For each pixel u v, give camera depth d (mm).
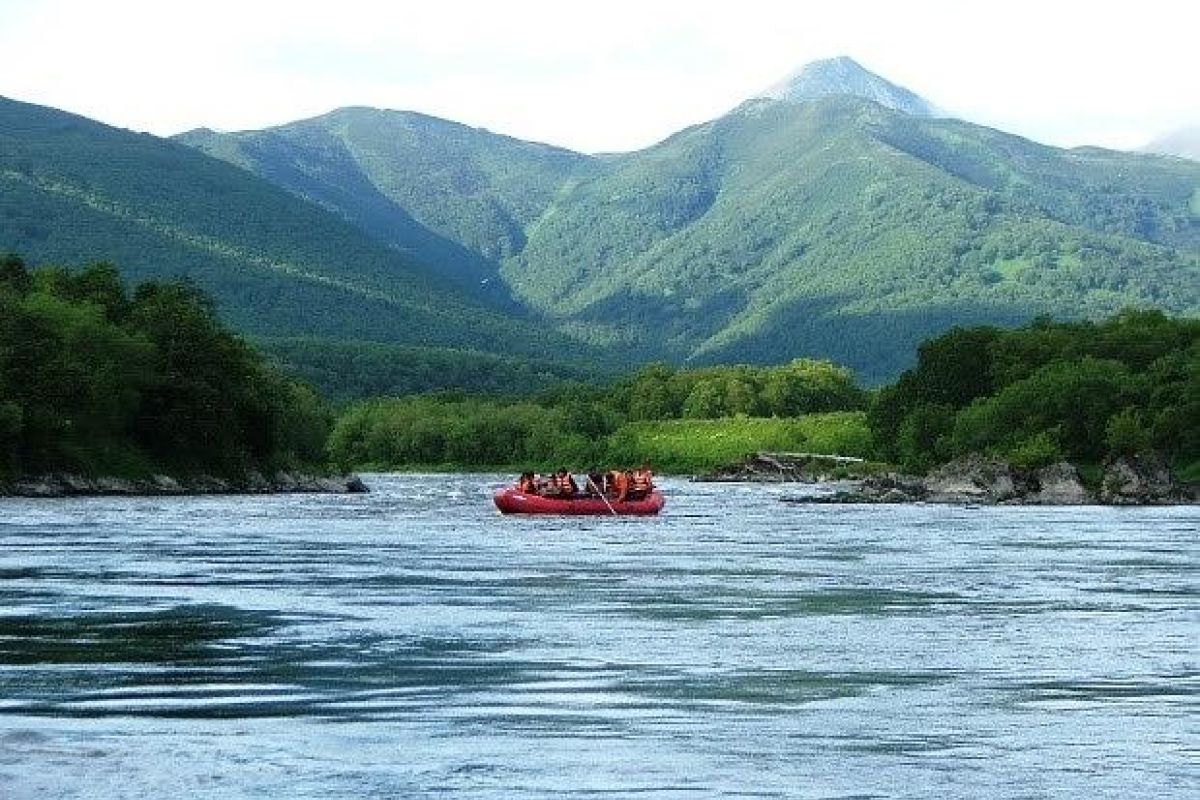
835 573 67375
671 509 148375
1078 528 112875
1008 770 27172
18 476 158250
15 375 161375
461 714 32062
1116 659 40531
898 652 41531
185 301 195250
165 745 28656
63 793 24938
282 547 82000
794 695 34719
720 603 54000
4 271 195875
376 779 26141
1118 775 26844
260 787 25484
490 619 48344
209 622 46938
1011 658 40625
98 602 52438
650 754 28266
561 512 131125
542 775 26516
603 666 38656
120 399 173625
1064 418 199000
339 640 43031
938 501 173375
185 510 129625
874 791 25562
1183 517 134375
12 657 39375
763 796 25188
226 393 186750
